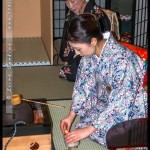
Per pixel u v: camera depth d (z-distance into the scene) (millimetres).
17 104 1958
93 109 2438
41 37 5691
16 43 5191
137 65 2143
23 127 1905
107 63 2117
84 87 2420
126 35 5598
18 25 5570
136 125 1850
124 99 2094
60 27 5832
